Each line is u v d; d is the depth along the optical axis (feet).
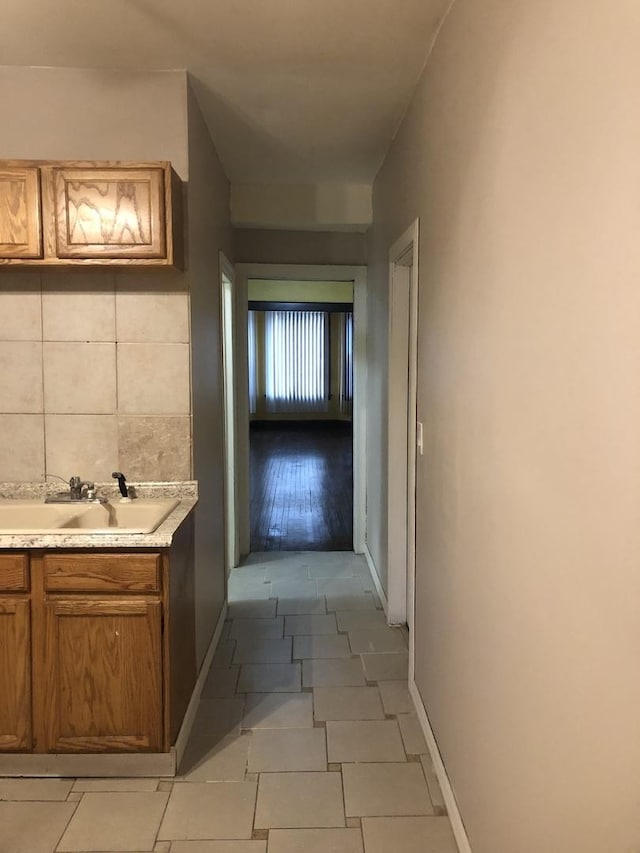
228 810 6.42
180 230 7.87
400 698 8.66
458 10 5.98
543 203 3.87
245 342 14.47
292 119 9.39
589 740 3.28
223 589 11.20
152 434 8.20
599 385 3.14
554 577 3.73
